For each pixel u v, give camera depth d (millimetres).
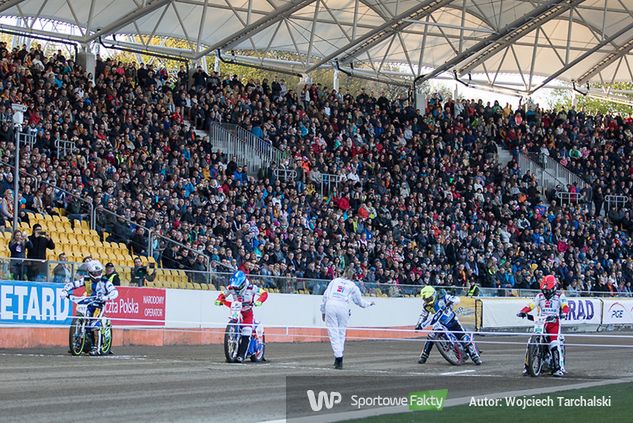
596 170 51625
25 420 10883
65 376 15750
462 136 48281
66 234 29375
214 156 37281
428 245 40031
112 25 38625
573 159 51844
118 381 15250
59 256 25016
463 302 34250
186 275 27438
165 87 39250
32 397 12906
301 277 33438
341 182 40875
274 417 11688
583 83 55688
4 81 33031
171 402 12844
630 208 50531
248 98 42438
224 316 28359
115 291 21297
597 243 46812
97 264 21078
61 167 31047
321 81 72625
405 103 51188
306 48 46844
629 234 49562
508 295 36750
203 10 40281
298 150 41531
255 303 20359
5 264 22297
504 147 50656
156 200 31984
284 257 33812
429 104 48875
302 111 43094
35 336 22938
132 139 34719
